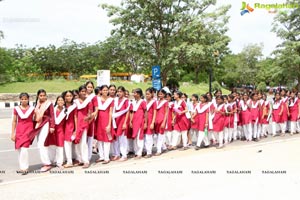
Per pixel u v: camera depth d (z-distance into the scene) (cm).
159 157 895
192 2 1745
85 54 4691
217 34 1808
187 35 1761
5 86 3403
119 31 1806
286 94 1352
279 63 3030
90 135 820
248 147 1038
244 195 577
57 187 619
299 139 1221
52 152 803
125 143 863
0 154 948
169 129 1039
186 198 560
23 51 4812
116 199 553
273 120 1327
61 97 777
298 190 606
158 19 1747
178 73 1945
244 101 1219
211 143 1136
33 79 3909
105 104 823
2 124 1641
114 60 4741
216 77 5734
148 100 919
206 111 1015
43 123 746
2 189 606
